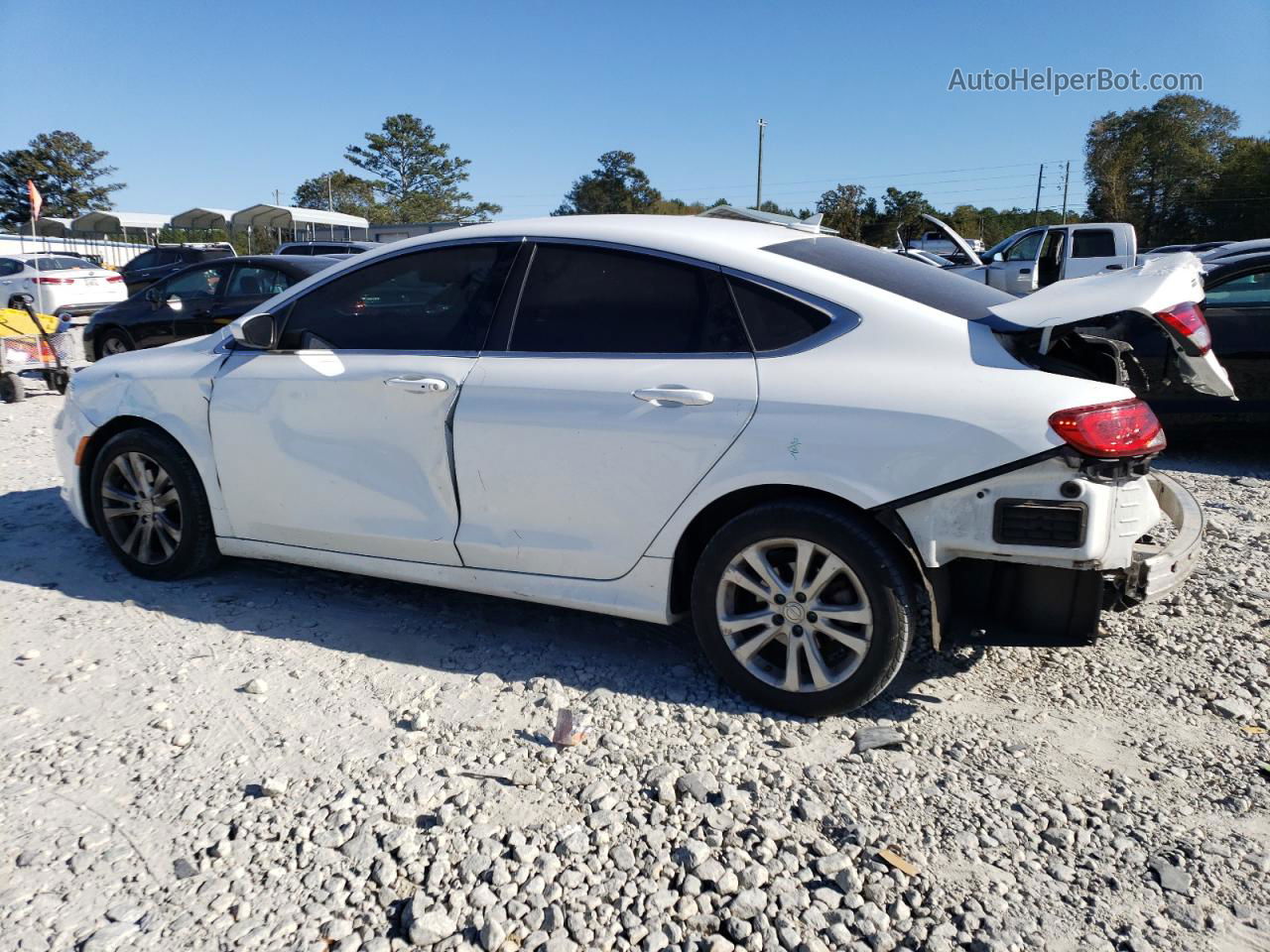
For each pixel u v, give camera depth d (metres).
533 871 2.45
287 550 4.11
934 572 3.04
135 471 4.38
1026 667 3.60
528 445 3.46
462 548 3.65
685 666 3.63
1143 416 2.94
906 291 3.31
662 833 2.59
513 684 3.45
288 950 2.18
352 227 40.41
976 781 2.84
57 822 2.63
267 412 4.00
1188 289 3.00
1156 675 3.53
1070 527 2.83
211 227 39.34
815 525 3.06
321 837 2.56
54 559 4.74
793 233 3.71
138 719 3.18
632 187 71.00
